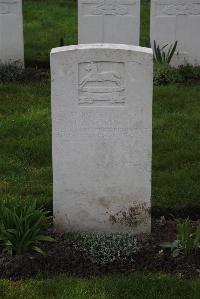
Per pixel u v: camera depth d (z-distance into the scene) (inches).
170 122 169.9
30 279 107.7
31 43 249.6
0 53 213.8
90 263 112.0
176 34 215.9
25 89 192.7
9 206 121.3
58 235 119.3
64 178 118.5
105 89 114.0
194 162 148.4
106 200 119.4
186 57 218.1
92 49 112.2
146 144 116.2
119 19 213.9
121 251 113.3
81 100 114.4
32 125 167.9
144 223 120.2
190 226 123.7
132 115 114.9
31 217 114.3
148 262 112.5
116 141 116.3
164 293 103.2
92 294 103.7
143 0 316.2
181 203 130.6
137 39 215.8
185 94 189.3
